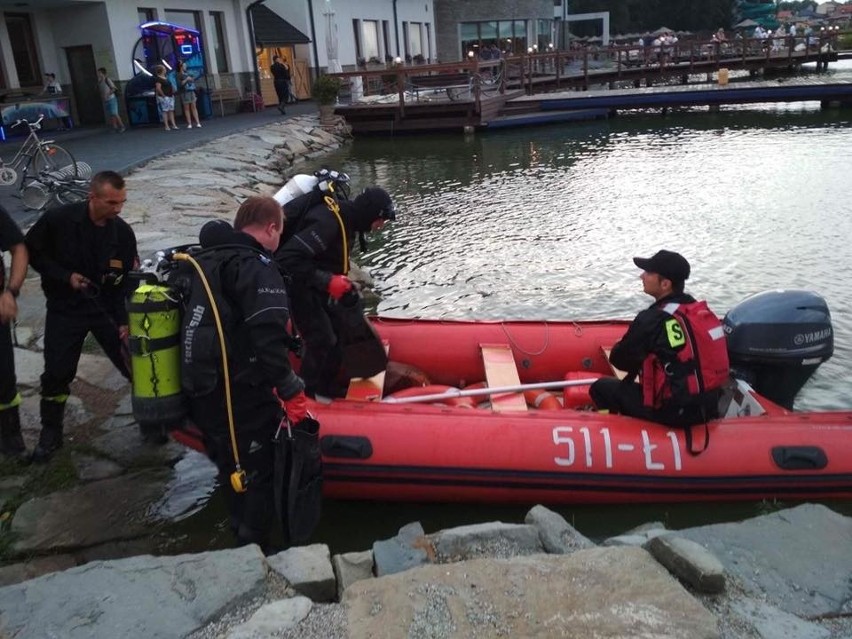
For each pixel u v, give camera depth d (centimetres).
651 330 383
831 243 864
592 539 381
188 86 1772
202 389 274
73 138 1616
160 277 297
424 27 3497
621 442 392
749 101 2245
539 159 1623
